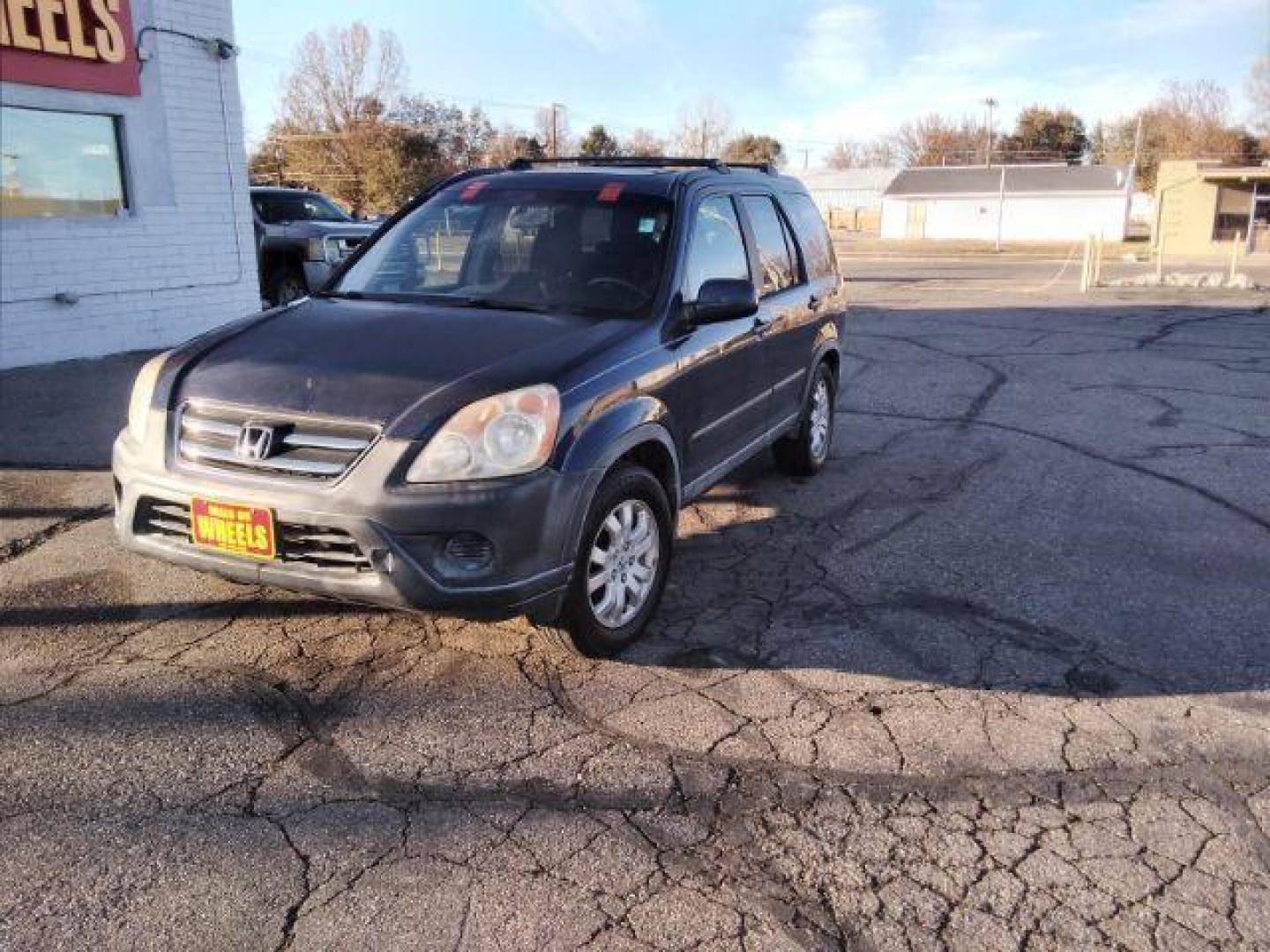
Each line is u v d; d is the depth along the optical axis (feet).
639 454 13.74
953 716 11.93
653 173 16.58
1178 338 45.60
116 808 9.87
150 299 36.70
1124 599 15.48
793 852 9.45
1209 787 10.62
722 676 12.80
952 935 8.45
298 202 50.14
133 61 34.65
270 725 11.48
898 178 226.58
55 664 12.78
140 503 12.23
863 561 16.98
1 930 8.24
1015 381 34.45
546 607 11.91
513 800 10.16
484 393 11.52
